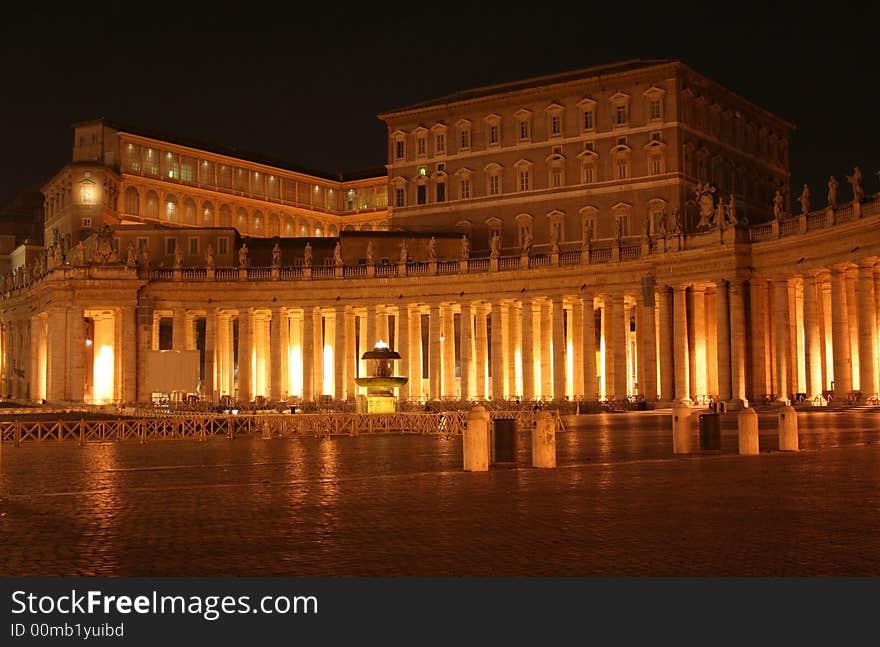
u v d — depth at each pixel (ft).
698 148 383.86
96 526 63.62
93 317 362.12
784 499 70.74
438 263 335.88
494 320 323.98
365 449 137.28
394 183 431.84
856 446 117.29
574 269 310.86
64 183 433.48
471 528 60.64
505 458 102.68
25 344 397.39
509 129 406.41
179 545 56.39
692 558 50.44
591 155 386.73
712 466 96.53
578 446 130.31
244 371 344.49
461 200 415.03
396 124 432.66
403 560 51.24
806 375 252.42
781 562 49.14
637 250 303.48
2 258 522.88
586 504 70.03
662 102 376.68
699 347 291.38
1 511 71.20
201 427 173.99
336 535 59.06
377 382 226.38
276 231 499.10
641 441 141.28
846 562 48.98
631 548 53.36
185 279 347.56
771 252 266.77
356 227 523.70
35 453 135.13
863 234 230.07
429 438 168.35
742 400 265.95
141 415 228.43
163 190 453.58
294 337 371.35
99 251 345.51
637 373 314.55
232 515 67.97
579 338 332.60
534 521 62.80
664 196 373.40
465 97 422.82
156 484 89.56
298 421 182.91
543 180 398.21
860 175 233.96
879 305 242.17
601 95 387.75
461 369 330.54
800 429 153.38
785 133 450.30
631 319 350.64
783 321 263.08
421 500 74.23
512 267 320.91
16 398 402.93
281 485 87.10
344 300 341.62
